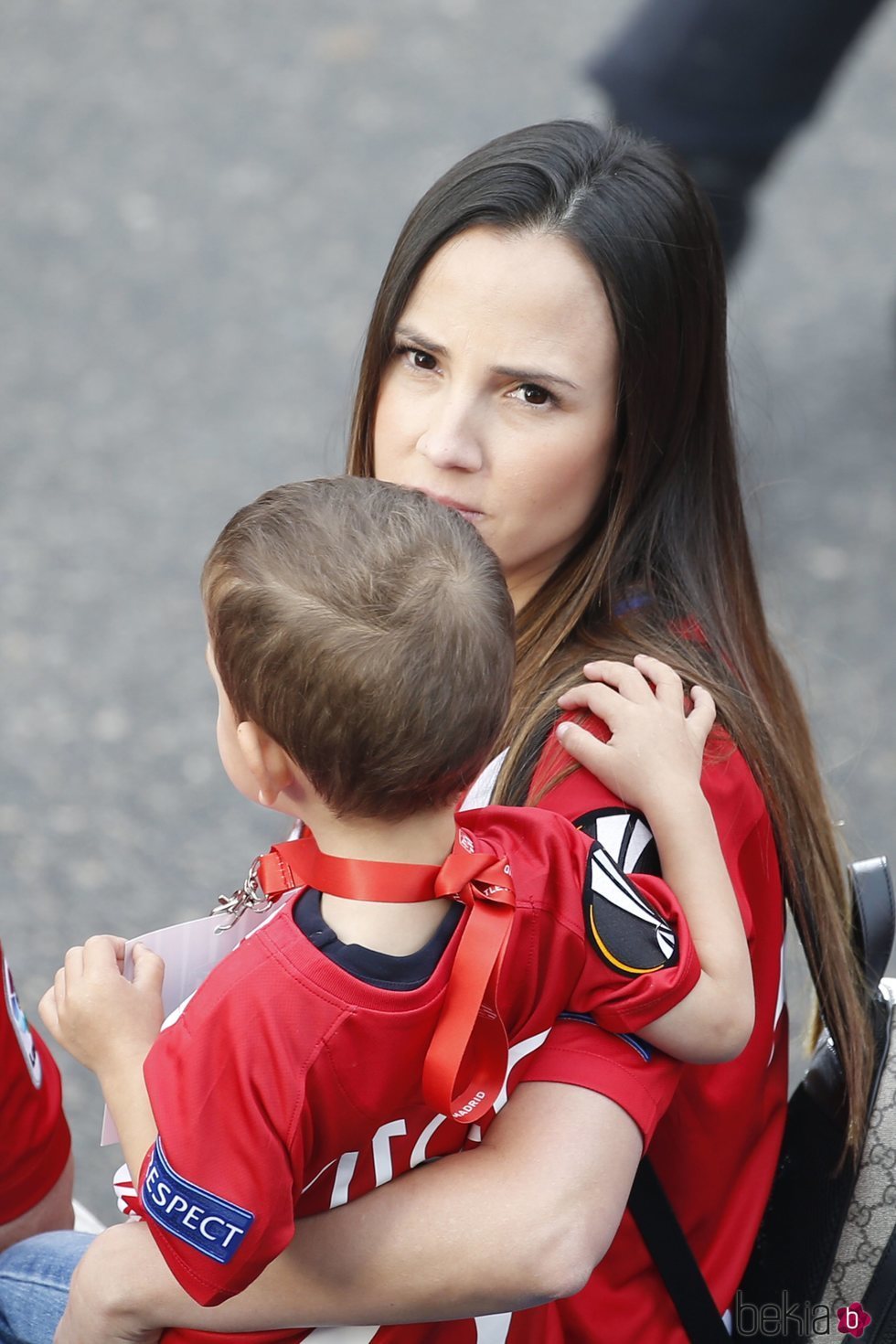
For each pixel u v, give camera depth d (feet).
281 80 71.41
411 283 15.92
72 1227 18.33
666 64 47.83
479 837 12.89
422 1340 13.15
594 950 12.55
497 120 68.54
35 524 47.50
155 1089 11.45
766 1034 15.25
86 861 36.52
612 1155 12.35
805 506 48.85
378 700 11.55
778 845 15.69
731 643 16.52
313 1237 12.15
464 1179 12.19
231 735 12.89
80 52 73.05
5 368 54.08
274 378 54.29
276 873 12.24
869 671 42.80
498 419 15.74
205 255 60.44
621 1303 14.19
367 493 12.84
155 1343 13.29
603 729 14.25
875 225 63.77
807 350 56.29
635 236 15.48
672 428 16.47
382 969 11.59
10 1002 16.62
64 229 61.36
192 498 48.73
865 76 74.18
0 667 42.32
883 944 16.28
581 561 16.49
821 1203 15.67
